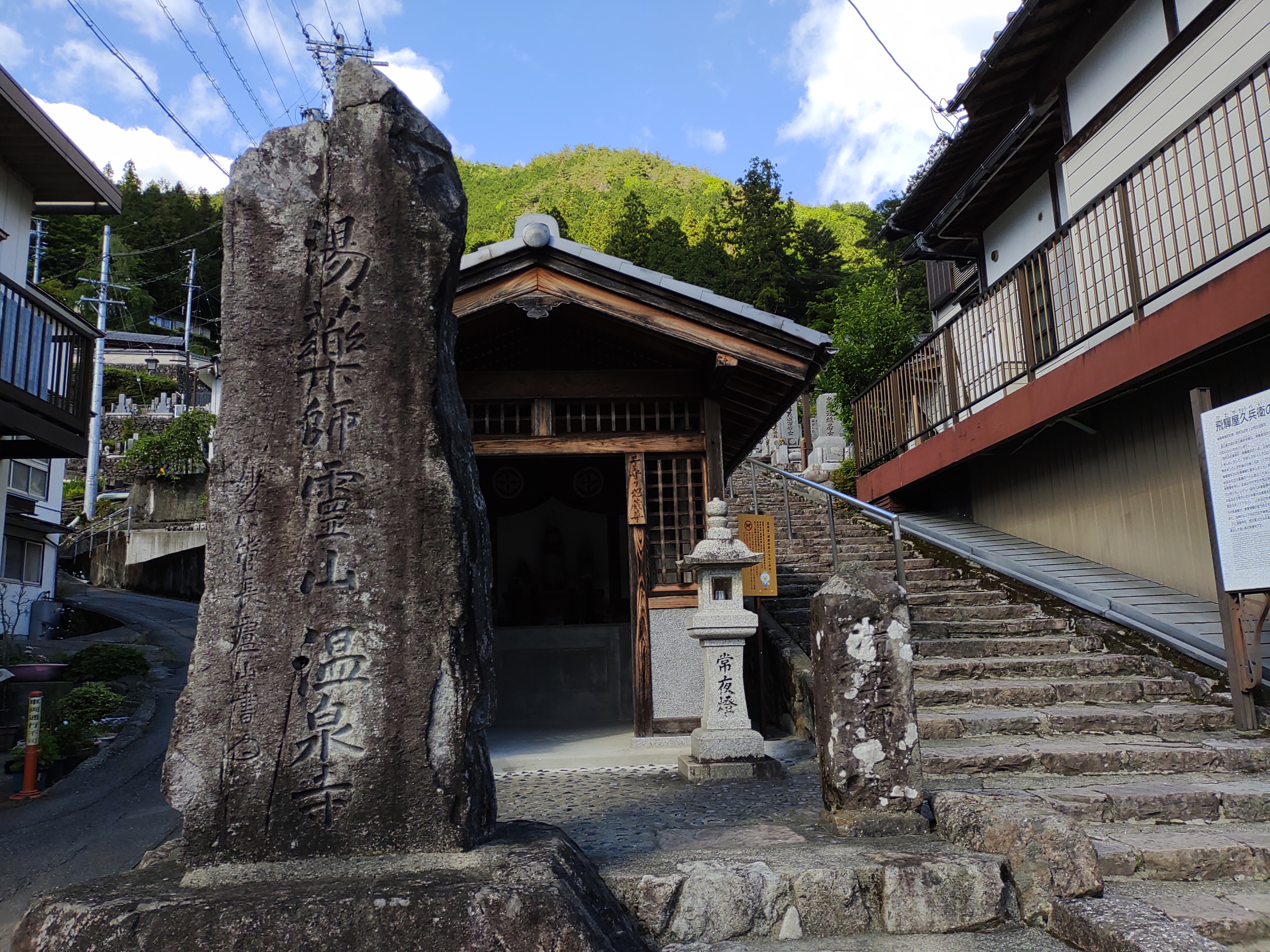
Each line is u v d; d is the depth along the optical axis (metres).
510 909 2.87
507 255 7.24
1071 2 9.67
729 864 3.83
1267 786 4.97
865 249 47.91
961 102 11.11
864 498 14.48
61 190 12.68
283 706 3.34
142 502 25.58
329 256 3.66
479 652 3.57
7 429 10.66
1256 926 3.56
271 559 3.45
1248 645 6.99
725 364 7.37
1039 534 11.09
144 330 43.66
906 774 4.42
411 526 3.50
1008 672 7.42
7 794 7.66
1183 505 8.48
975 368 11.16
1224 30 7.82
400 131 3.80
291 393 3.57
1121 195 8.09
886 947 3.51
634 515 7.76
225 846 3.25
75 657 12.01
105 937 2.78
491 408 7.96
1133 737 6.12
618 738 8.31
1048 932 3.62
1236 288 6.55
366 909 2.84
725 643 6.49
